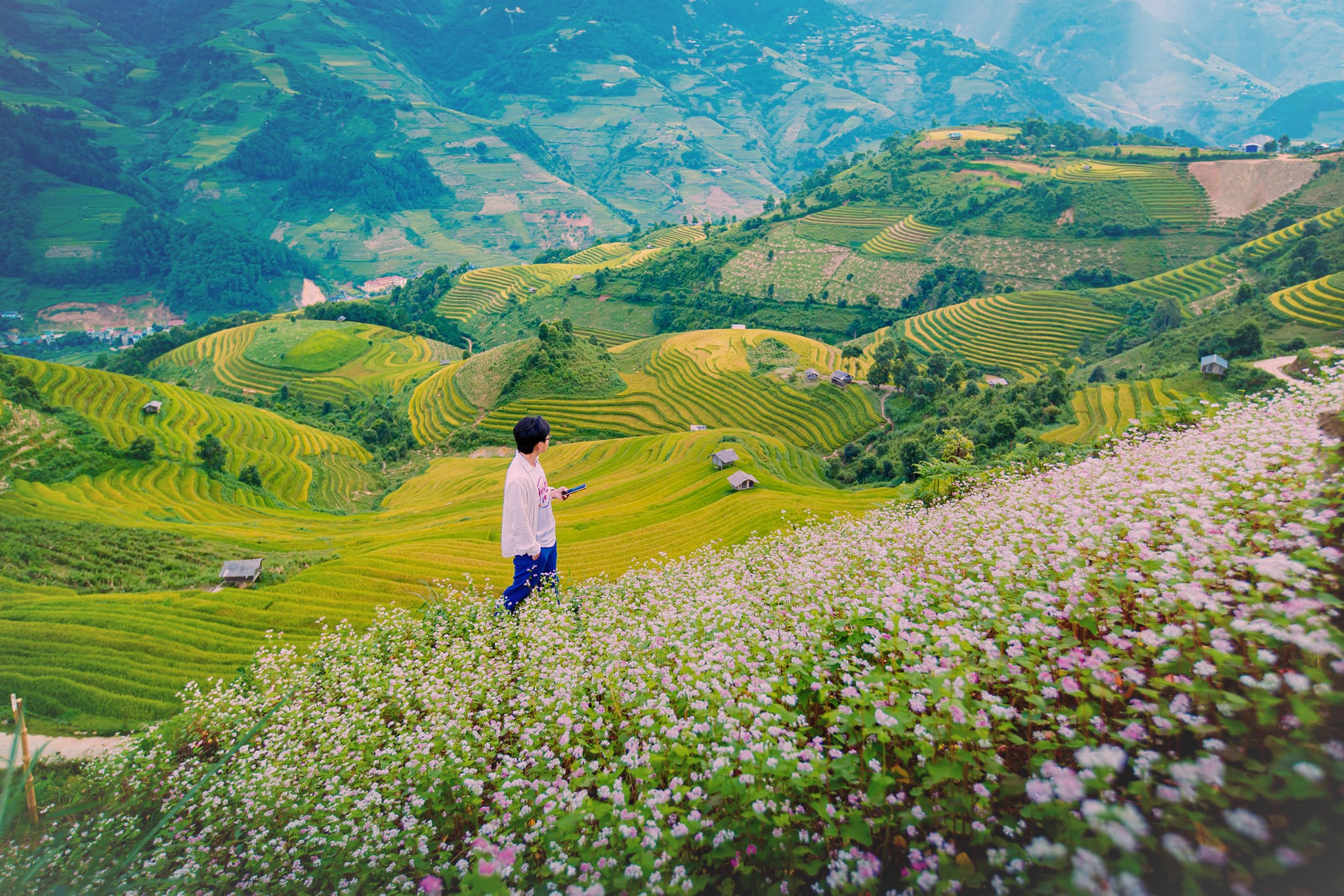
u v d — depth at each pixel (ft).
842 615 23.80
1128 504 23.11
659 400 380.17
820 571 29.04
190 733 34.35
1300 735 11.27
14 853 20.18
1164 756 13.01
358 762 24.26
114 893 18.48
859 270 612.70
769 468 228.22
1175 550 18.29
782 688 18.75
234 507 217.15
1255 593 14.52
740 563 40.86
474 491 262.26
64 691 68.74
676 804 15.51
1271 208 518.37
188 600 94.38
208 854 21.57
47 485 204.54
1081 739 13.51
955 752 13.84
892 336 490.90
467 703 25.88
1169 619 16.39
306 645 78.38
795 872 14.01
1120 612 16.52
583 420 373.81
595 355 429.38
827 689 18.19
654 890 13.43
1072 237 563.89
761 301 611.47
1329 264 336.70
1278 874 9.66
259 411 352.90
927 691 14.85
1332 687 11.64
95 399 274.57
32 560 128.16
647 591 36.91
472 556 114.32
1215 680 13.82
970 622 19.31
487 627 35.96
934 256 600.80
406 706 29.01
